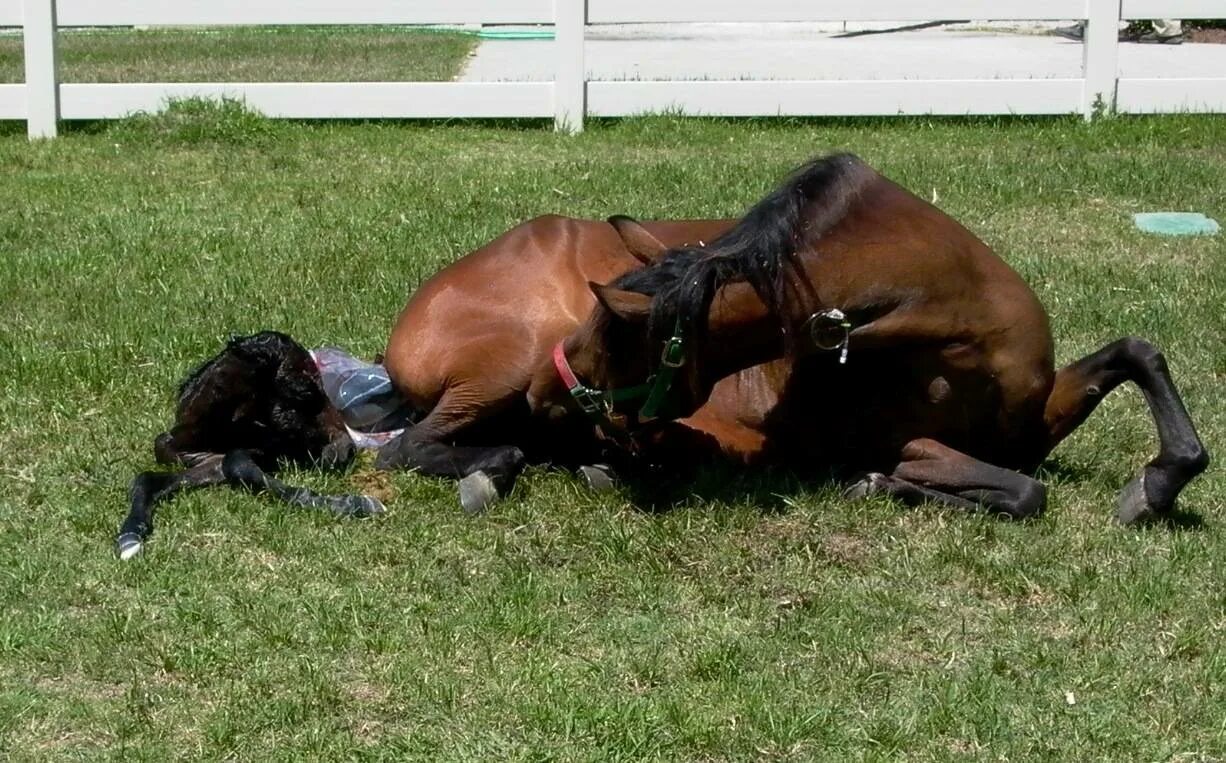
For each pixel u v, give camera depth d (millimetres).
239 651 4387
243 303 7621
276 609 4621
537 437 5727
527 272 5469
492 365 5441
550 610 4633
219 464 5531
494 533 5176
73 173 10961
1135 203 9922
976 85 12789
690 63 18344
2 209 9758
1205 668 4273
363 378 6078
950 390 5227
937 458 5320
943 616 4629
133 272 8234
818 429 5516
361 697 4184
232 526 5180
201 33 23531
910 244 5004
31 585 4762
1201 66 16594
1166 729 4023
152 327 7234
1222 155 11320
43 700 4141
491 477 5371
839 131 12539
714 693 4188
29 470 5684
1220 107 12789
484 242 8750
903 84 12805
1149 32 20062
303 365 5656
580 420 5531
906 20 12734
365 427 6047
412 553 5020
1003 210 9695
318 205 9812
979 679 4227
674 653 4398
